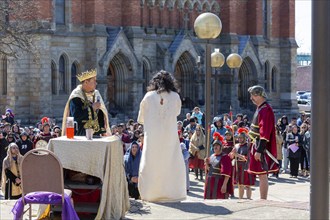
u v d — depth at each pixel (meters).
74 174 13.04
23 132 25.69
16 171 20.45
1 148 25.38
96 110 13.82
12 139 25.56
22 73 50.34
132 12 58.50
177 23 65.06
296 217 12.70
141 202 14.00
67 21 54.75
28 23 47.62
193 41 65.38
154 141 13.92
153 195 14.01
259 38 71.56
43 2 50.22
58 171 10.91
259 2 71.38
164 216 12.70
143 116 14.15
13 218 11.88
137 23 58.81
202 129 30.91
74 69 55.75
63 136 13.41
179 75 65.31
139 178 14.27
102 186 12.12
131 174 18.45
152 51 61.53
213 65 26.36
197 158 30.52
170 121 13.98
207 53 20.59
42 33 49.88
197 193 27.14
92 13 55.47
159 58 61.56
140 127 29.48
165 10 63.72
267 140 15.03
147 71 61.25
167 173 13.99
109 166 12.19
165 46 62.44
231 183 20.52
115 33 56.94
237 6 70.56
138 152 18.53
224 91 67.31
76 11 55.41
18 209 10.82
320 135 8.71
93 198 13.11
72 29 55.03
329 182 8.98
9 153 20.50
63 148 12.20
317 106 8.70
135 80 57.88
